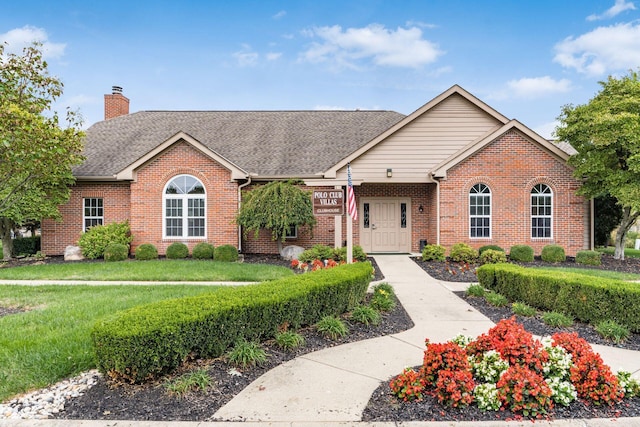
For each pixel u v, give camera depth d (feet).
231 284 32.53
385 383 13.93
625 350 17.57
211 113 70.85
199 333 14.62
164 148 49.49
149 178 50.08
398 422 11.16
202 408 12.05
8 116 23.27
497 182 48.03
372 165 50.80
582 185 47.24
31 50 27.43
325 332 19.17
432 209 51.88
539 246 48.11
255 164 54.34
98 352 13.34
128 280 34.71
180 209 50.37
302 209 46.26
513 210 48.01
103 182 53.78
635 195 40.11
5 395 12.84
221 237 50.21
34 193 45.37
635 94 43.14
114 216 53.78
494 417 11.41
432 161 50.80
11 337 17.81
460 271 39.37
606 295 20.36
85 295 27.17
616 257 47.80
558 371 12.70
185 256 48.47
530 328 20.71
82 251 48.39
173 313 14.66
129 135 62.80
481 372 12.92
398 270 40.32
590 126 42.32
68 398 12.74
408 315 23.49
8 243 51.34
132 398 12.62
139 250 46.85
